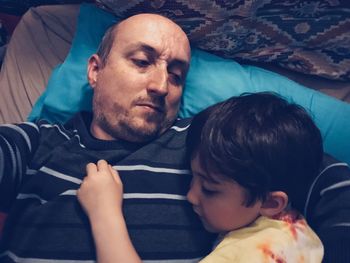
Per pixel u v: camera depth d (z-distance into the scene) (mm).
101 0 1231
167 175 919
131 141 977
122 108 958
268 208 794
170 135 988
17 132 944
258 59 1264
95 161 927
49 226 854
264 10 1196
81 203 849
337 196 839
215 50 1254
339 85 1261
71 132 1009
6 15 1671
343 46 1212
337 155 1084
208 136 792
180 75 1020
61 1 1604
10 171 898
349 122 1112
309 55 1241
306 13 1189
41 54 1310
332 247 798
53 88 1166
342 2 1170
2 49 1552
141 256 844
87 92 1150
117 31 1015
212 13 1184
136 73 957
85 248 839
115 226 802
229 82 1165
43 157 939
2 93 1271
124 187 893
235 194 781
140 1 1203
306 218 873
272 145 764
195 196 829
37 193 902
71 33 1334
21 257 846
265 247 728
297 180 815
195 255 874
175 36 997
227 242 777
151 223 866
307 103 1132
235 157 759
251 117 784
